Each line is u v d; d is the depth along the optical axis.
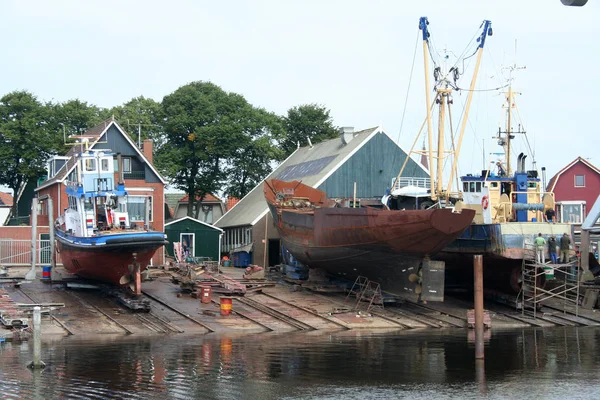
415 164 49.84
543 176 41.91
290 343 27.84
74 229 37.53
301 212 39.88
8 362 23.83
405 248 33.19
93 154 37.00
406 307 36.53
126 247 34.00
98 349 26.16
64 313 32.47
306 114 77.19
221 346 26.98
